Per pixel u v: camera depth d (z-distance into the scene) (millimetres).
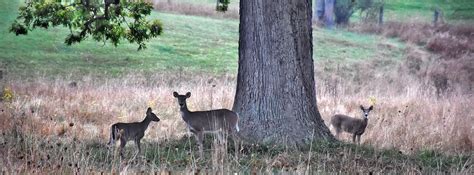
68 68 29547
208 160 11203
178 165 11016
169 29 37250
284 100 13445
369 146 13273
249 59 13664
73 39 18656
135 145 12703
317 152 12586
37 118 15023
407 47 39188
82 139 13078
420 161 12383
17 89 21797
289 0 13523
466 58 37312
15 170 9430
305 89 13617
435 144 13922
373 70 34188
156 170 10125
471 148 13906
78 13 18484
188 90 22234
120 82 26500
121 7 18594
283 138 13250
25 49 31359
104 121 16047
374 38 40625
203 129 12914
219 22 40531
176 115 16938
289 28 13508
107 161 10531
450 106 20031
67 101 18734
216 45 35906
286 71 13484
